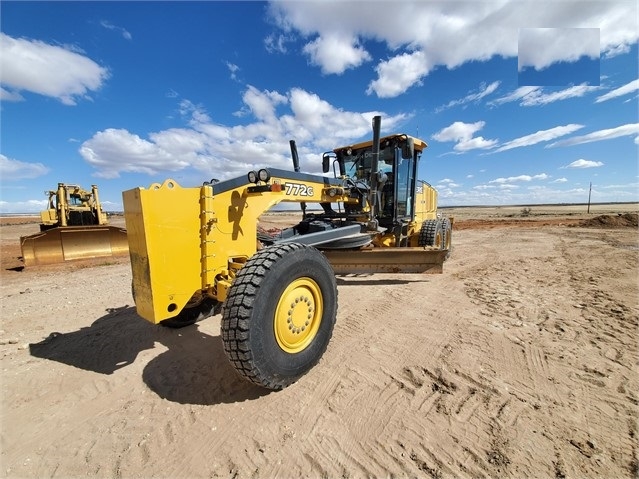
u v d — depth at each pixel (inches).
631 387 97.1
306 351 106.1
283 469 73.9
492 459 73.7
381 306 182.1
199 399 100.7
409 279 245.8
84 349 135.9
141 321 164.6
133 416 94.0
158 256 97.7
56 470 76.2
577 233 560.4
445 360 117.6
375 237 244.4
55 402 101.3
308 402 96.8
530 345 126.0
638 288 196.5
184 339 142.0
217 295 112.3
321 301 112.5
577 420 84.4
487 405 91.9
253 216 126.6
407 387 102.5
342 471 72.6
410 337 138.9
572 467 70.4
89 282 270.8
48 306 198.7
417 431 83.4
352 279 249.9
